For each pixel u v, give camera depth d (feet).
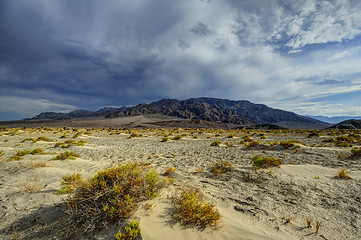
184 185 18.53
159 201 13.44
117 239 9.43
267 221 11.76
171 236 9.89
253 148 47.88
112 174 14.24
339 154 32.37
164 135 116.26
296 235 10.30
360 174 20.93
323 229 10.85
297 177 20.71
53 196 15.46
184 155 40.37
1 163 27.40
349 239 9.91
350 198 14.92
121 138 97.25
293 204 14.28
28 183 18.99
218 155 38.75
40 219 12.26
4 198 15.55
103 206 11.68
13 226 11.66
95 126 461.78
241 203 14.56
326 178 20.13
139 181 13.99
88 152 45.98
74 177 19.51
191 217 11.09
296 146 42.78
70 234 10.53
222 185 19.12
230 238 9.90
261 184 19.08
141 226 10.51
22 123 497.05
